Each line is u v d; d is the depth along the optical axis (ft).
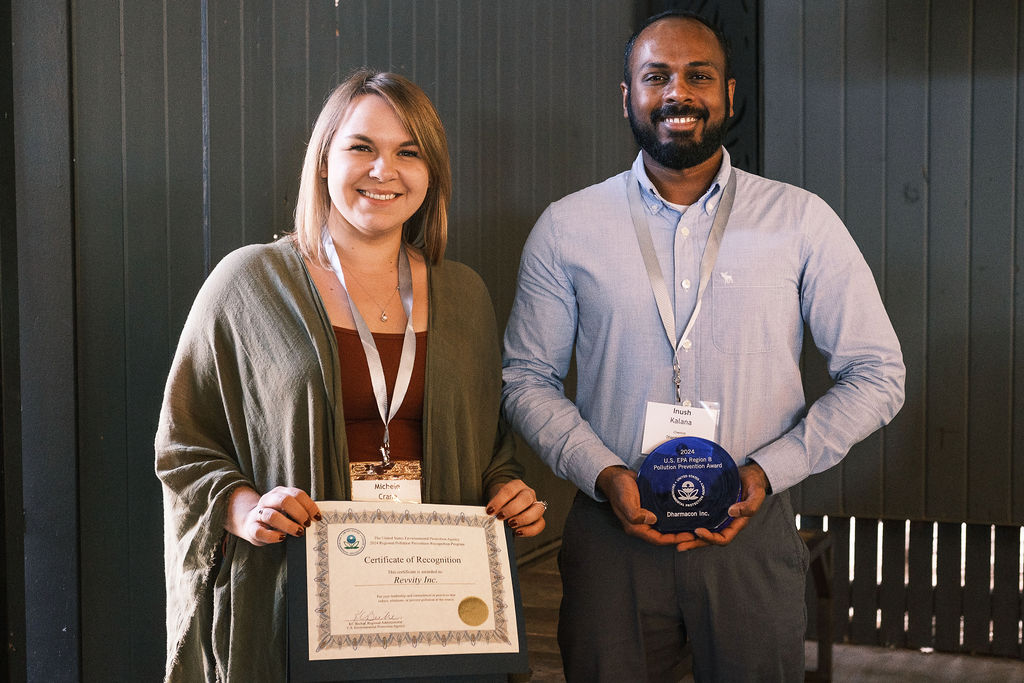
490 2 11.18
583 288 6.77
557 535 13.51
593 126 13.92
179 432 5.24
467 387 5.68
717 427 6.52
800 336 6.85
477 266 10.99
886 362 6.63
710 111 6.41
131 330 6.88
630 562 6.50
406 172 5.32
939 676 12.26
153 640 7.17
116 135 6.70
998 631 12.84
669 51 6.40
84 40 6.45
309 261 5.42
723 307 6.51
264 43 7.91
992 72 12.14
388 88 5.34
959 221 12.33
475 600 5.01
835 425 6.44
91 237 6.55
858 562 13.37
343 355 5.32
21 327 6.48
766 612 6.44
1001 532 12.72
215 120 7.47
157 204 7.03
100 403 6.67
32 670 6.57
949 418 12.45
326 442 5.16
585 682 6.70
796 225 6.60
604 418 6.72
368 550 4.93
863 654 13.10
